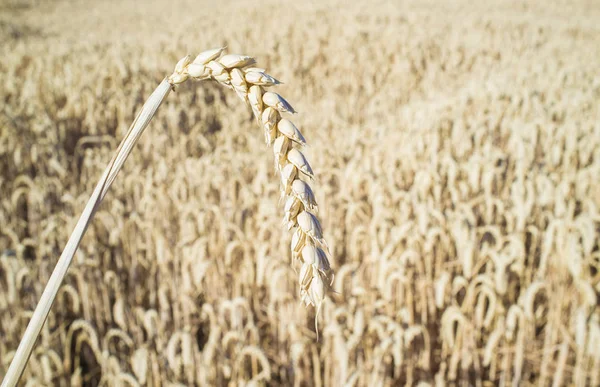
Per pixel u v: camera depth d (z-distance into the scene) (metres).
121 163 1.16
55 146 8.34
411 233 4.60
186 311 4.33
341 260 5.25
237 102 11.89
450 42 17.05
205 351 3.44
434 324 4.44
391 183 5.78
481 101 9.12
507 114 8.37
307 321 4.57
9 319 4.19
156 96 1.14
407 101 11.80
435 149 6.57
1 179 6.79
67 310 4.75
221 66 1.08
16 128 8.63
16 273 4.33
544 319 4.72
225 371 3.52
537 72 11.52
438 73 13.40
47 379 3.30
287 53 15.40
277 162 1.07
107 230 5.67
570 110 8.56
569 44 17.30
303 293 1.01
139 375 3.28
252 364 3.79
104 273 5.04
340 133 8.49
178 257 5.04
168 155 8.09
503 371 3.93
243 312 4.49
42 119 9.16
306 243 1.03
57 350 4.20
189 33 20.14
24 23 27.45
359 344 3.67
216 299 4.61
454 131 7.31
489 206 5.35
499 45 16.95
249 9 27.00
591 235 4.32
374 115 10.50
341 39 16.91
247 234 5.09
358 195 5.85
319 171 6.23
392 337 3.44
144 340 4.50
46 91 11.47
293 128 1.05
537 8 32.16
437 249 4.61
